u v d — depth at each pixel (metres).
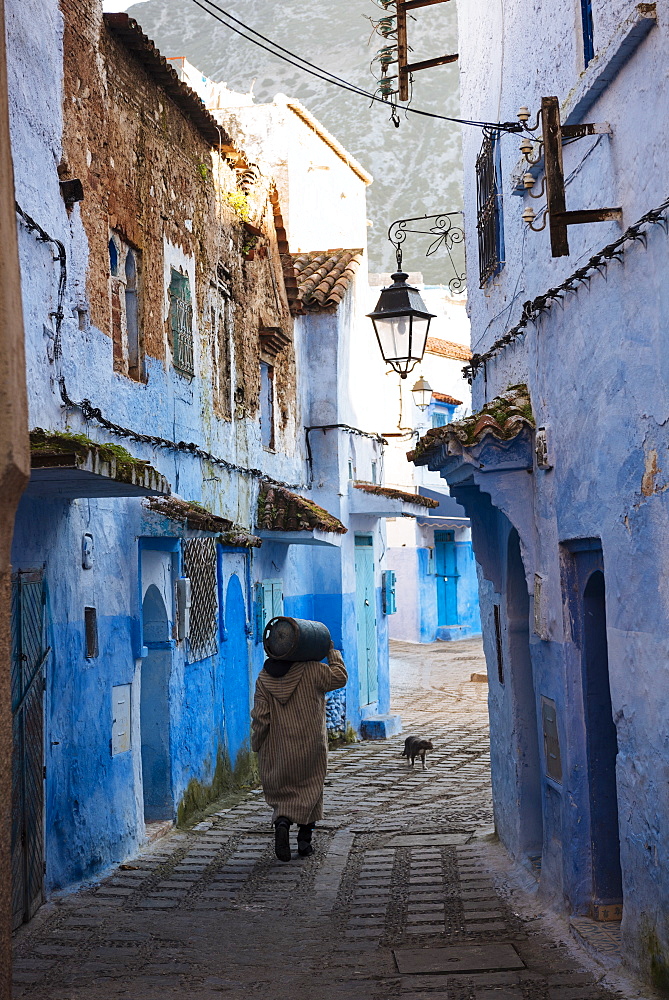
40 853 7.69
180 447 11.24
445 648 32.72
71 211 8.56
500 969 6.25
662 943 5.57
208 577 12.58
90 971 6.38
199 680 12.20
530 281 8.11
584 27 6.82
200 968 6.46
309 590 17.80
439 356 33.28
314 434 18.00
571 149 6.95
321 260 19.45
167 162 11.34
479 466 8.06
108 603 9.37
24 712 7.34
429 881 8.64
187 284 11.95
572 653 7.28
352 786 13.73
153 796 10.95
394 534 34.34
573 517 7.03
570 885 7.15
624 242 5.95
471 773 14.42
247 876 8.95
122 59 10.06
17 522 7.37
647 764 5.82
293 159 19.31
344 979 6.21
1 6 3.35
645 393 5.73
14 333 3.24
